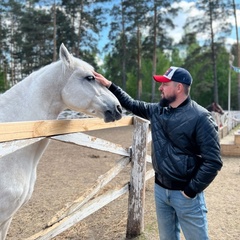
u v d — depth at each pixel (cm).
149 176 433
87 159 825
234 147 895
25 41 2972
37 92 231
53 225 237
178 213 217
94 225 389
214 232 369
